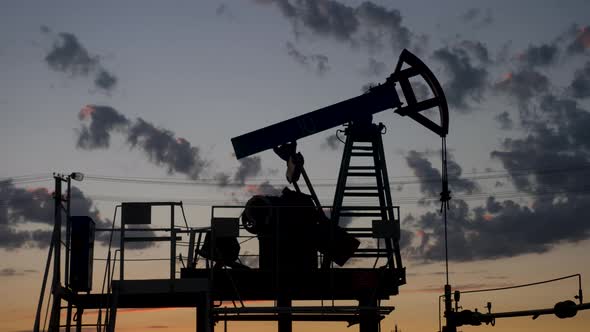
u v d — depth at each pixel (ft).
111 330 84.43
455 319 124.67
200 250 91.45
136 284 85.97
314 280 88.89
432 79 97.55
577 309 106.01
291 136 95.96
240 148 96.27
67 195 91.04
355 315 91.91
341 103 96.02
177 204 87.71
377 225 88.28
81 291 90.33
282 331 92.53
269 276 89.04
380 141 95.09
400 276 88.99
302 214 91.81
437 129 99.14
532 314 111.24
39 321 85.76
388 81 97.45
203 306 88.02
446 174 107.86
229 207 89.10
